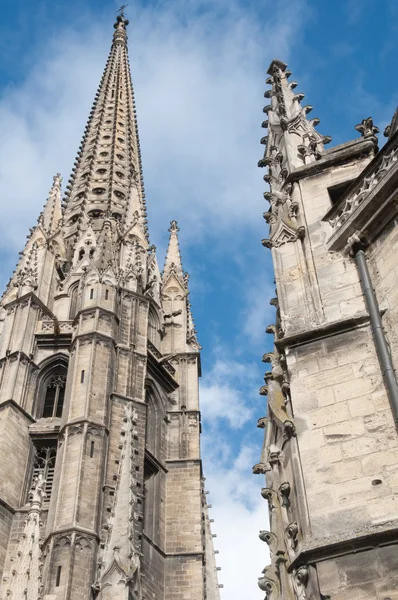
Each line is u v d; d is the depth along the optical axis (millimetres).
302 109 22281
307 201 18906
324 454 14000
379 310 15461
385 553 12133
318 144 21094
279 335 16766
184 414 59969
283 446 15102
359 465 13586
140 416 52000
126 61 110562
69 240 73438
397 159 16266
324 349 15523
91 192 81375
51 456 51125
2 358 55906
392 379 14180
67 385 52500
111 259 62438
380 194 16391
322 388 14961
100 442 47781
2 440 49406
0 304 62719
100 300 58031
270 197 20094
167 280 73688
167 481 54531
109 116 94250
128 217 73938
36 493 44469
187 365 65062
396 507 12781
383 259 16094
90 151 88125
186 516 52188
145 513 50500
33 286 62125
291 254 18109
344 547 12398
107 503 44844
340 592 12086
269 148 22672
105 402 50656
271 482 15180
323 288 16828
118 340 56719
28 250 67062
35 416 53594
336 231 17359
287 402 15531
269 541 14422
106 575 39969
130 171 86438
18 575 39844
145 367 56219
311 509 13398
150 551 48031
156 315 67688
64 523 42500
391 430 13727
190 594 47719
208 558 63125
